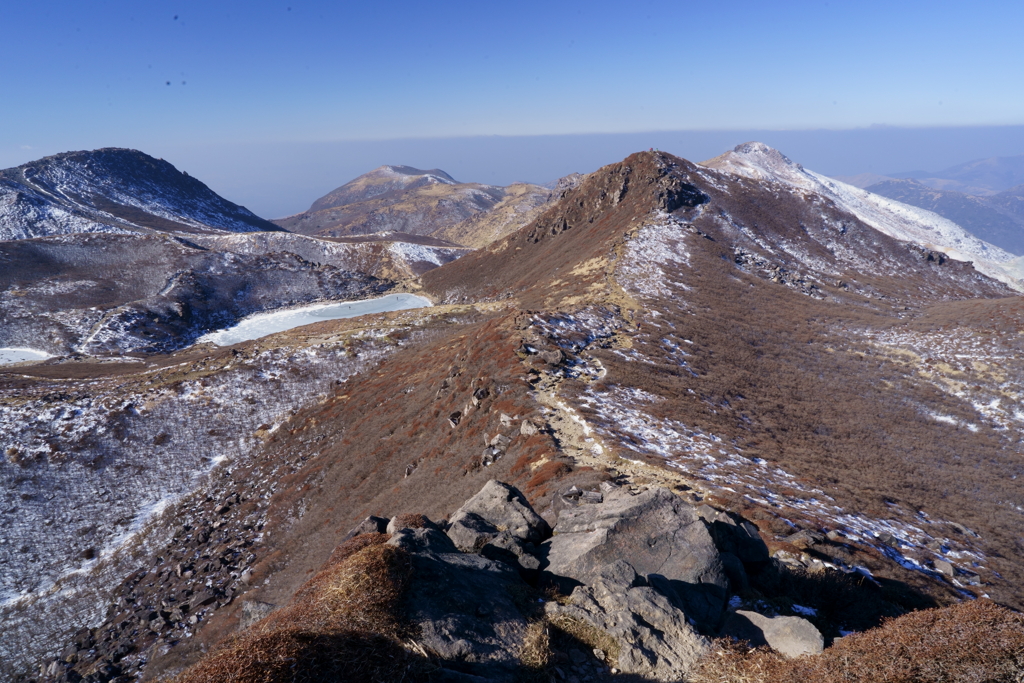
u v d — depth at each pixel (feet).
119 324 405.39
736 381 167.02
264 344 332.80
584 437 95.04
